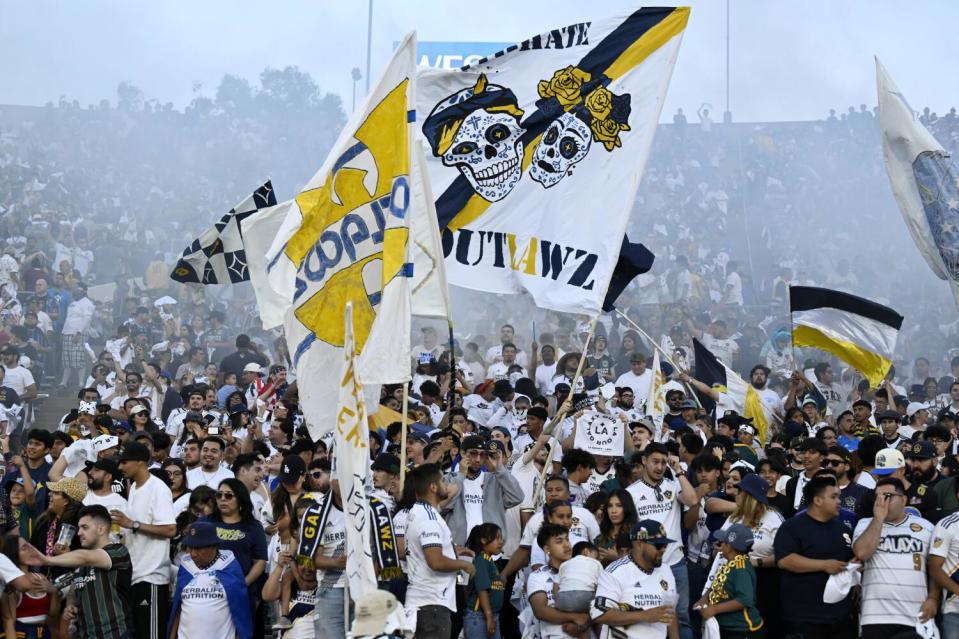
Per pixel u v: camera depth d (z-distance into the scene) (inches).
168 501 965.8
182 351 1946.4
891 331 1390.3
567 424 1156.5
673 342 1989.4
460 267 1043.9
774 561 908.0
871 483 998.4
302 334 835.4
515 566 925.2
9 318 2071.9
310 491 891.4
